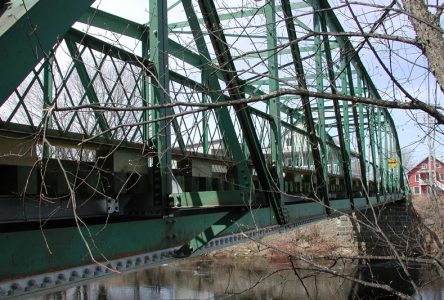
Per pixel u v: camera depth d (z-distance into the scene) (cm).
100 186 554
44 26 345
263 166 767
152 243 517
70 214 525
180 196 591
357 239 2673
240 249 3081
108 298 2347
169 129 591
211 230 641
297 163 1598
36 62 339
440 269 459
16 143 468
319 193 1161
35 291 367
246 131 746
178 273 2898
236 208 666
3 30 318
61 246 390
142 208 588
